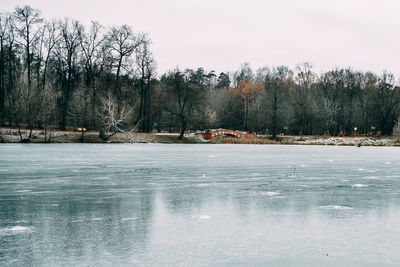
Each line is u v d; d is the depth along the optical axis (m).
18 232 9.84
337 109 106.19
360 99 112.31
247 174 23.03
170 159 34.09
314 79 119.56
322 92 113.50
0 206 13.12
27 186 17.75
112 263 7.67
